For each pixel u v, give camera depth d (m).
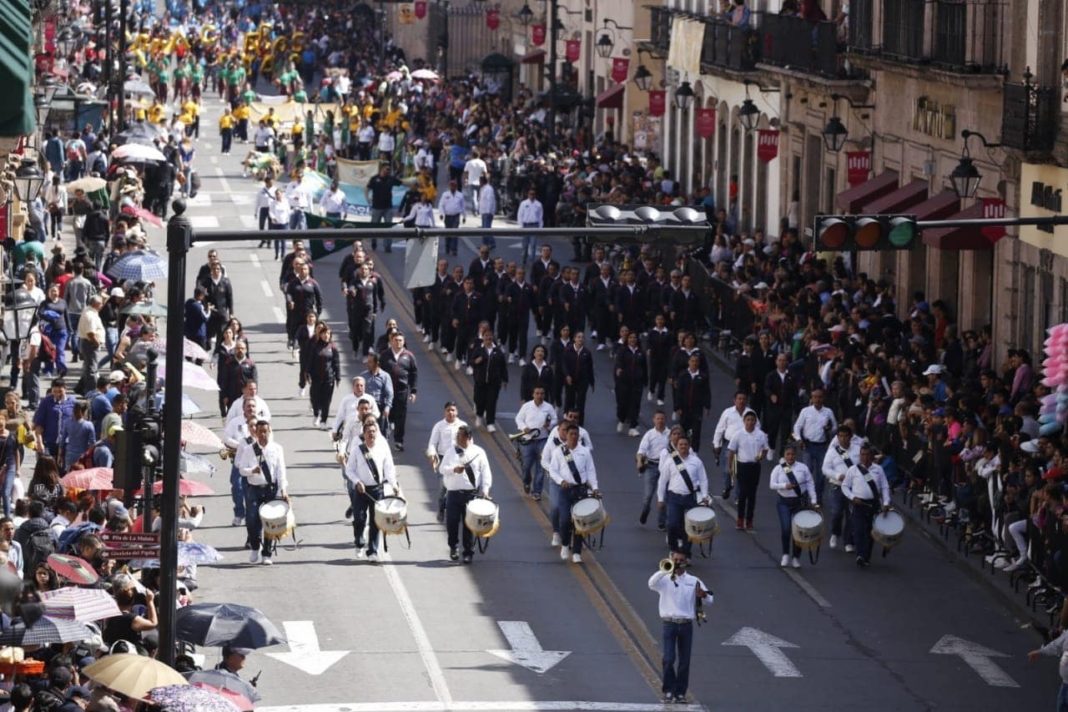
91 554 48.41
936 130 91.50
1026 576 61.22
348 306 93.75
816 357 79.19
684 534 65.12
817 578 63.81
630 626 58.16
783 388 77.25
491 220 123.38
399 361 77.44
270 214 119.25
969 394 69.88
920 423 71.00
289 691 52.03
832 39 103.12
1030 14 80.44
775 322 85.62
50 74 117.00
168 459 42.19
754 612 60.06
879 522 64.81
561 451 64.56
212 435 62.84
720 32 124.31
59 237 114.31
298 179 121.44
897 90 97.38
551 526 68.56
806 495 64.75
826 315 84.19
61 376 81.62
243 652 45.66
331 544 65.62
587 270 99.88
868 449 65.06
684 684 52.03
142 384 64.69
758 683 53.91
